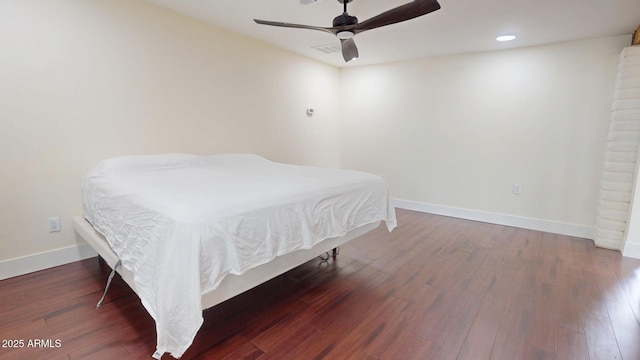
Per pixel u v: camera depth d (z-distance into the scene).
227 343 1.68
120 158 2.56
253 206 1.69
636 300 2.13
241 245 1.59
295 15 2.89
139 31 2.75
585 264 2.73
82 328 1.76
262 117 3.95
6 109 2.18
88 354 1.56
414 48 3.77
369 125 4.95
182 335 1.39
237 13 2.91
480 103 3.96
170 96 3.03
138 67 2.78
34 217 2.38
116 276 2.36
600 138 3.33
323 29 2.32
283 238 1.83
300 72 4.39
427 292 2.25
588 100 3.35
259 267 1.75
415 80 4.42
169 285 1.38
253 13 2.90
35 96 2.29
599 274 2.53
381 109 4.79
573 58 3.38
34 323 1.79
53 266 2.50
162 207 1.57
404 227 3.81
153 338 1.68
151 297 1.50
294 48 4.04
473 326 1.85
